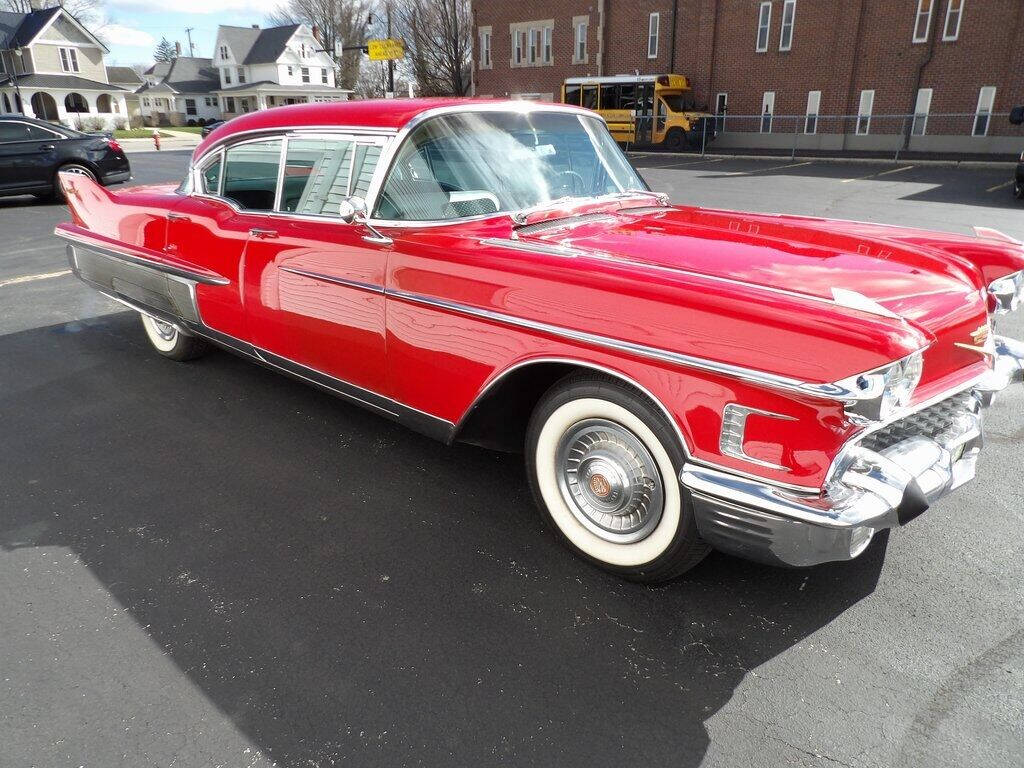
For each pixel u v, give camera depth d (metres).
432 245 2.59
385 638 2.18
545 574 2.47
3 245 9.01
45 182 12.44
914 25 22.47
